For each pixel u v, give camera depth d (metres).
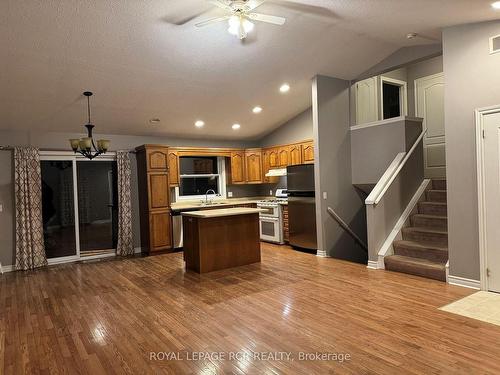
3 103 4.66
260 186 8.27
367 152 5.66
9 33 3.37
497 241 3.50
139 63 4.29
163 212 6.38
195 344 2.69
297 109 6.83
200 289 4.10
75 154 6.14
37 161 5.64
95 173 6.75
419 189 5.34
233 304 3.54
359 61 5.18
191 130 6.91
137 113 5.67
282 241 6.86
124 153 6.45
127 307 3.58
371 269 4.66
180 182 7.50
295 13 3.69
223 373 2.26
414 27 3.96
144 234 6.49
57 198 6.15
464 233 3.75
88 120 5.61
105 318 3.30
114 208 6.65
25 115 5.10
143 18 3.51
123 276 4.86
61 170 6.14
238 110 6.32
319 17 3.78
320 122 5.53
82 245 6.69
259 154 7.75
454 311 3.12
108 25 3.53
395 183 4.95
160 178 6.35
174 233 6.53
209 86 5.21
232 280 4.42
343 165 5.83
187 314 3.32
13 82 4.20
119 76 4.49
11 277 5.03
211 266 4.92
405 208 5.11
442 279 3.98
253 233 5.30
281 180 7.68
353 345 2.57
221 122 6.76
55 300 3.90
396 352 2.45
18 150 5.46
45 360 2.53
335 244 5.77
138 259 5.98
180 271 5.02
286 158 7.04
